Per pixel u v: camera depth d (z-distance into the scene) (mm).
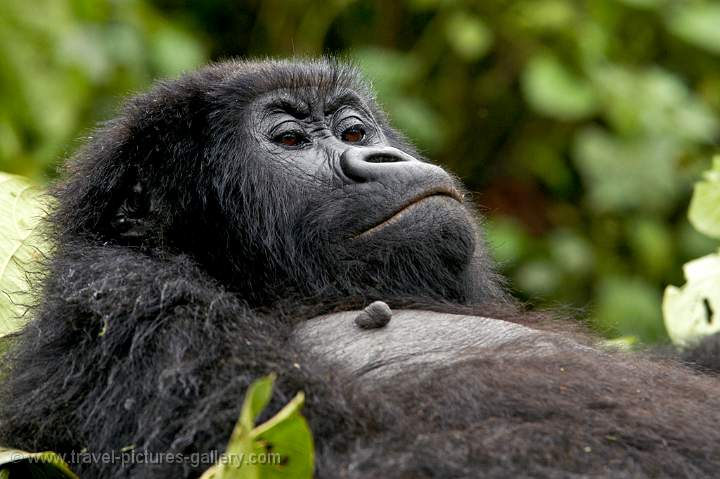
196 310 11625
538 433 10047
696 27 30047
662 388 11469
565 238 28922
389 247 13516
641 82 29438
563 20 29719
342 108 14977
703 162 29844
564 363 11492
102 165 13758
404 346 12227
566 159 30531
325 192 13836
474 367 11203
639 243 28750
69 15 26500
